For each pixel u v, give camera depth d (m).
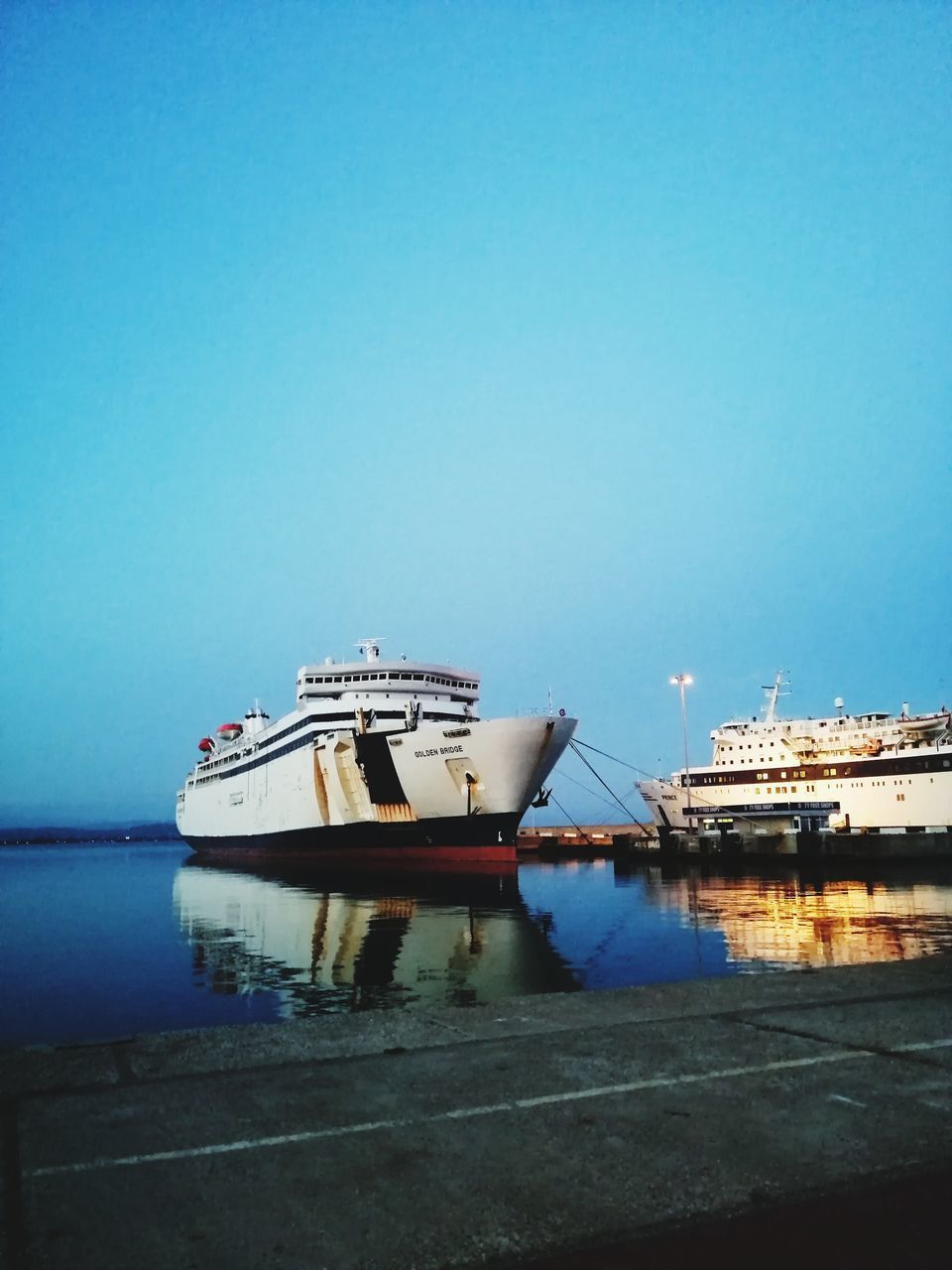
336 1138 4.38
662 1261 3.21
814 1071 5.28
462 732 52.97
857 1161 4.00
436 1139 4.33
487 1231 3.43
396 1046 6.04
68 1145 4.37
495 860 54.03
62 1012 21.19
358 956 28.31
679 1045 5.90
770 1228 3.42
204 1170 4.05
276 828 71.00
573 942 29.72
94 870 118.06
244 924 38.91
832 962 23.02
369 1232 3.46
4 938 36.75
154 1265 3.25
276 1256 3.29
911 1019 6.50
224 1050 6.04
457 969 25.39
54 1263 3.27
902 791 66.06
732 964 23.86
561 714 52.19
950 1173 3.89
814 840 64.88
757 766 74.19
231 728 96.69
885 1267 3.14
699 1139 4.27
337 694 64.88
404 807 57.00
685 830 79.88
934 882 50.28
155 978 25.69
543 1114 4.64
